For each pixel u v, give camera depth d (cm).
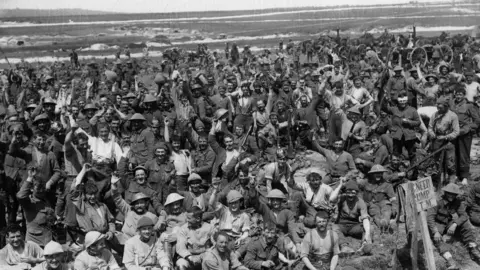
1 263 974
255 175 1377
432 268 945
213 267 943
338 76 2217
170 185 1217
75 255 1055
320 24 9388
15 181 1205
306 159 1669
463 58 2767
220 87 1902
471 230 1089
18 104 1953
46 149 1148
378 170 1206
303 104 1820
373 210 1191
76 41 8550
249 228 1129
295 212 1173
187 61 4444
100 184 1168
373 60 3153
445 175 1416
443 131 1388
